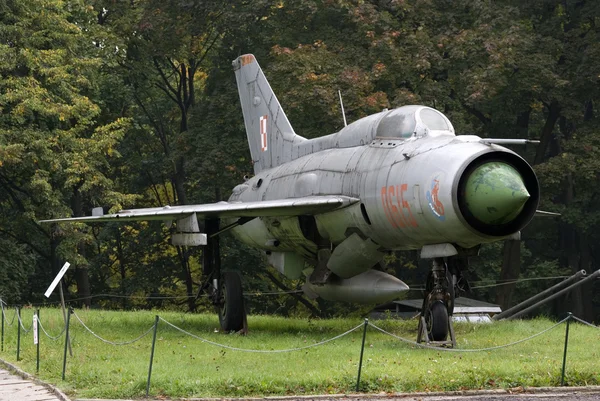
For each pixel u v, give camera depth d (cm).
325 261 4369
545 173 7862
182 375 2966
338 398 2731
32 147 7412
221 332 4544
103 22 9775
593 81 7825
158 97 10875
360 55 8038
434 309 3772
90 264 9344
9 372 3434
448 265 3962
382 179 3775
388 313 6084
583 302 9281
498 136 9025
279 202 4141
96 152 7881
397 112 4003
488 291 9025
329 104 7638
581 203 8556
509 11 8000
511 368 3070
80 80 7938
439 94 7975
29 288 10225
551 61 7856
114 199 8000
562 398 2720
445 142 3606
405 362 3228
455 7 8231
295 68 7856
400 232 3756
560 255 9356
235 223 4581
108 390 2808
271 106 5341
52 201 7650
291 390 2811
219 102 8862
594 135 8025
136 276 10106
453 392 2797
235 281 4503
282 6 8512
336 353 3512
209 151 8869
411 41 7750
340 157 4238
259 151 5484
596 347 3844
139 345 3894
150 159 10131
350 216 4000
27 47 7638
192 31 8894
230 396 2758
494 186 3306
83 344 3909
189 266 10106
